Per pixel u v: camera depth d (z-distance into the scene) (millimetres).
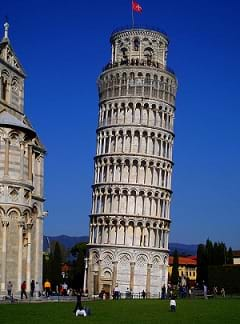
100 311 56875
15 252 70062
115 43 141750
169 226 134625
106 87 137750
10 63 78750
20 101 81250
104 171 134125
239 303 82625
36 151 81312
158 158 132875
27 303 62312
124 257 127500
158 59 139875
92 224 133500
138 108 134500
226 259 186625
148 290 126562
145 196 130375
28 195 73062
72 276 172500
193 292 144625
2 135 70875
